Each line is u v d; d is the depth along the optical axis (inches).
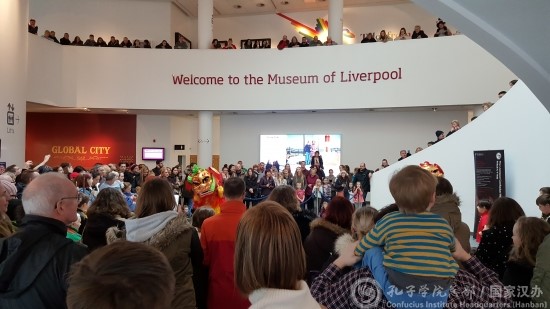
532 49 110.2
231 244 96.0
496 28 109.5
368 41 510.6
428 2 110.8
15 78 338.3
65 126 617.3
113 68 521.0
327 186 436.5
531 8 102.5
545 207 130.0
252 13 679.1
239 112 570.3
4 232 84.0
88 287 28.2
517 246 87.5
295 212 123.3
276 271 44.8
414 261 54.4
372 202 384.8
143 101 525.7
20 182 188.5
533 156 249.9
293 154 592.4
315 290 59.3
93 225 96.0
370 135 569.0
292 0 632.4
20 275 54.5
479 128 295.9
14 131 336.8
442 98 465.4
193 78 528.1
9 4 330.6
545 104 128.0
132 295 27.9
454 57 460.8
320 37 651.5
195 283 89.7
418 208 58.3
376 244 59.1
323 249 96.0
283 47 518.0
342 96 502.3
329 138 581.6
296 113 589.9
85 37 614.5
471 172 302.5
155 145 628.7
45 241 57.6
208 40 550.6
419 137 553.0
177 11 663.8
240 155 606.9
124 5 624.7
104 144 621.0
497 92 445.1
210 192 252.2
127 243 32.2
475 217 279.1
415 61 476.4
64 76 499.2
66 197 62.0
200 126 542.3
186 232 80.9
